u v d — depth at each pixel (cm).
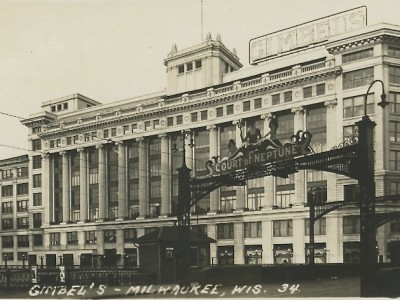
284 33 7238
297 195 6412
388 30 5775
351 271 4428
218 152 7325
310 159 2705
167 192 7775
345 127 6059
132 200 8281
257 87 6844
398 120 5844
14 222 10106
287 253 6400
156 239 3891
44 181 9388
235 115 7106
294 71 6588
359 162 2375
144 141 8156
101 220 8462
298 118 6488
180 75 7969
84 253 8581
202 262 4406
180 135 7812
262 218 6694
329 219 6009
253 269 3628
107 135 8575
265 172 3033
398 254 5466
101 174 8581
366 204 2323
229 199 7231
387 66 5847
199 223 7319
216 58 7594
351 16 6606
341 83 6125
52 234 9194
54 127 9381
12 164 10350
